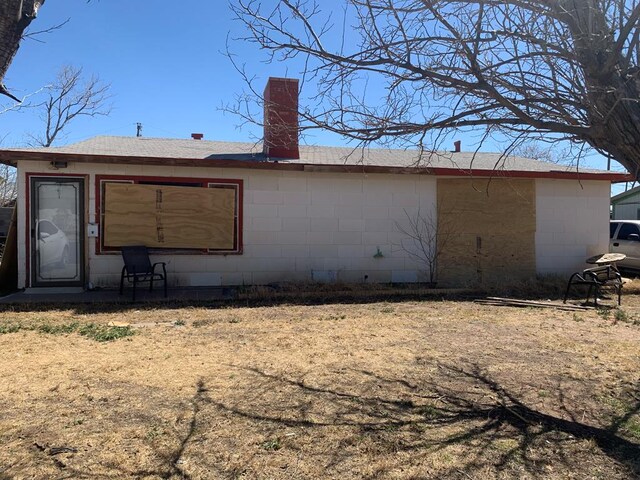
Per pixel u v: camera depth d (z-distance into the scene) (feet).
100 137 41.42
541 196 39.24
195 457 10.93
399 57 12.14
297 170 35.19
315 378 16.16
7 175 80.23
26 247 32.76
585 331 23.22
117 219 33.37
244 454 11.11
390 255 37.73
